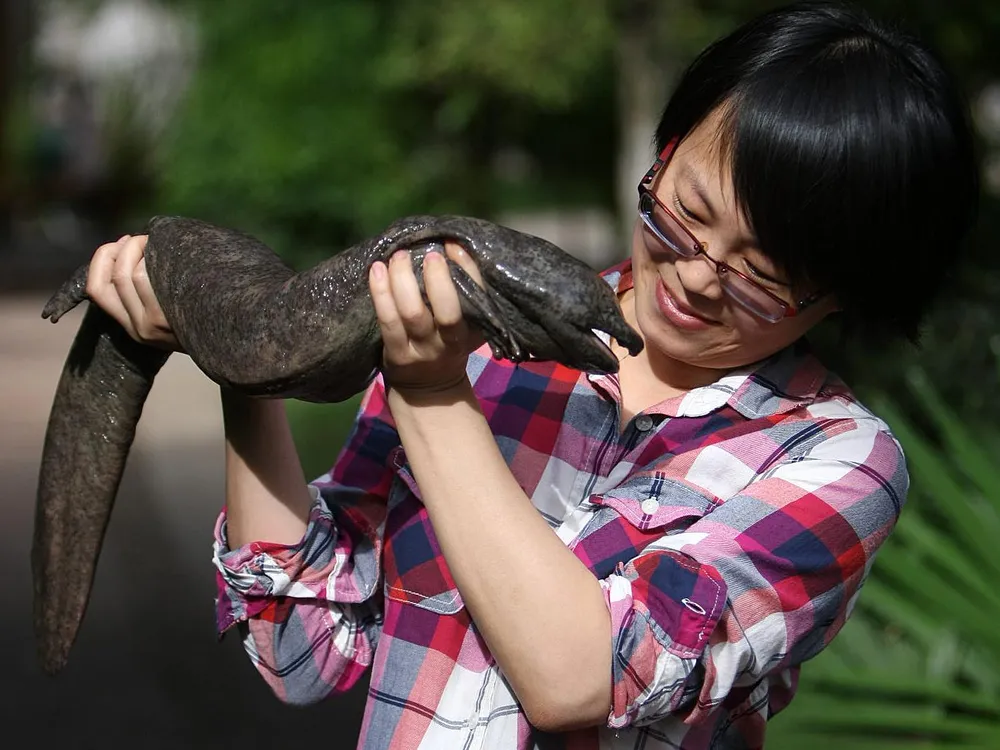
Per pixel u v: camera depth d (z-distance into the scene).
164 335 1.77
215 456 7.21
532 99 14.05
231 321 1.58
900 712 3.30
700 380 1.76
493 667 1.63
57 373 9.13
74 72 26.31
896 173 1.53
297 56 13.06
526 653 1.43
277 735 4.05
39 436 7.40
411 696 1.64
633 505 1.61
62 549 1.99
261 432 1.80
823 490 1.58
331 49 13.15
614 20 12.98
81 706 4.16
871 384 4.86
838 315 1.75
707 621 1.45
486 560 1.43
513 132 15.26
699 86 1.61
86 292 1.84
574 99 14.73
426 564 1.68
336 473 1.89
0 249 17.39
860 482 1.61
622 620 1.44
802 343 1.79
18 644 4.68
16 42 21.06
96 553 1.99
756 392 1.69
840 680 3.40
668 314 1.65
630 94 12.93
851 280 1.59
